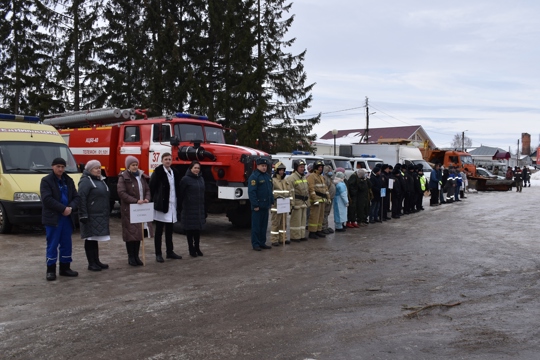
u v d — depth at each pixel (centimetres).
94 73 2800
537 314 632
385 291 739
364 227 1495
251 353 498
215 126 1439
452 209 2112
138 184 907
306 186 1212
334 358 486
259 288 752
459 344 523
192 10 2711
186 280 801
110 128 1522
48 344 520
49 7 2827
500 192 3462
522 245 1165
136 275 833
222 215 1753
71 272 820
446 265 930
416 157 3147
